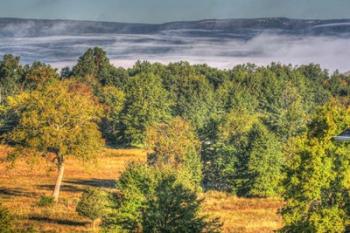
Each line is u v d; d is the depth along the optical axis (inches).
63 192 3838.6
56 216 2942.9
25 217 2878.9
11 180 4286.4
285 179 1945.1
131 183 1680.6
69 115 3629.4
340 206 1867.6
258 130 3823.8
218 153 4015.8
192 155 3686.0
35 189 3907.5
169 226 1364.4
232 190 3809.1
